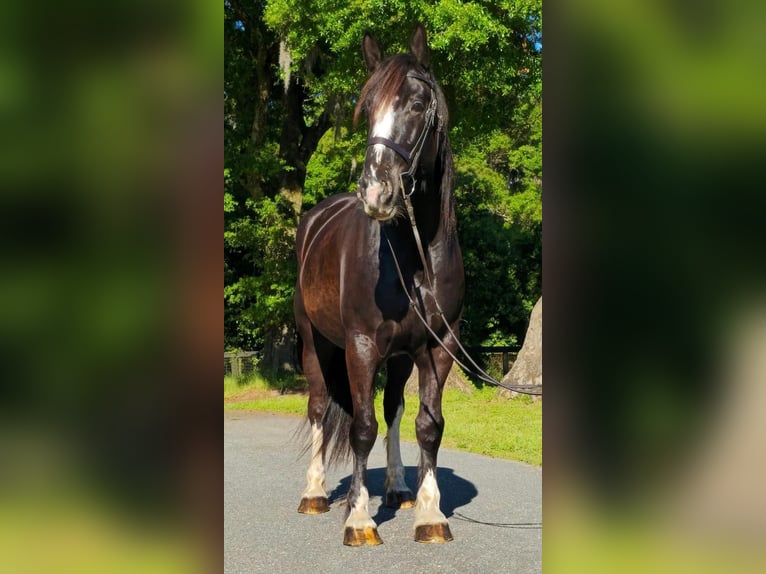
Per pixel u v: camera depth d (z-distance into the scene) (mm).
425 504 4105
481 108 11789
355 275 3973
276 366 14758
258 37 14312
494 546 3965
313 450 5043
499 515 4707
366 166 3412
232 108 15000
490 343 17812
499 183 19250
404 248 3887
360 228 4062
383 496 5289
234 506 5098
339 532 4336
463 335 17828
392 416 4938
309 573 3572
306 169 14914
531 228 18594
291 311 14008
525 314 17594
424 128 3561
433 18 9727
